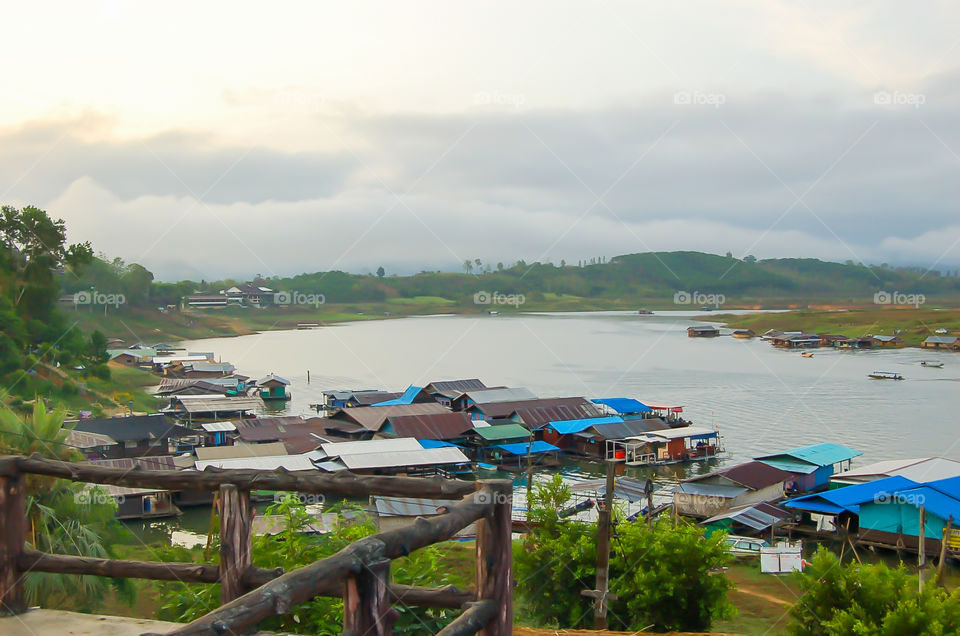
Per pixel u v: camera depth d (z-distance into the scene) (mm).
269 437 48594
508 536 3990
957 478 33375
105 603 14039
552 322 152625
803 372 78750
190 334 111875
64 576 12164
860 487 33000
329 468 41594
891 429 51500
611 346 106625
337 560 2785
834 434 50562
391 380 77812
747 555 27266
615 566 17188
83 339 62062
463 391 64562
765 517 32938
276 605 2494
